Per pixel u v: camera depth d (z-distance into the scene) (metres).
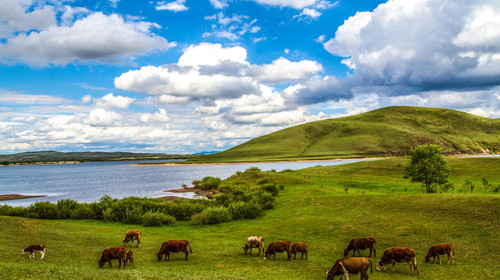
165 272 17.09
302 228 32.78
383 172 87.56
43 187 117.06
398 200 37.00
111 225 41.28
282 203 51.66
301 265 20.83
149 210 46.00
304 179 81.75
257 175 89.44
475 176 73.00
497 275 17.50
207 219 41.41
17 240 24.44
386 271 19.16
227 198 57.09
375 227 29.47
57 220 45.06
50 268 15.66
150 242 28.84
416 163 52.66
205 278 15.43
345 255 22.83
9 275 13.05
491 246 21.80
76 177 176.25
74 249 23.92
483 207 28.66
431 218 29.34
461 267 19.12
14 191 103.00
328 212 38.81
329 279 16.53
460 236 24.36
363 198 41.56
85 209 47.38
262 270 19.38
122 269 18.33
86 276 14.06
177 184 118.25
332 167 106.62
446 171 51.59
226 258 22.89
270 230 33.72
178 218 45.91
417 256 22.00
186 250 22.23
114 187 110.94
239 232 34.16
